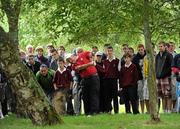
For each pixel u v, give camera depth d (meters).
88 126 16.23
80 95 21.38
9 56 16.20
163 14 17.61
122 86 20.95
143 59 21.03
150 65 17.50
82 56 20.39
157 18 17.91
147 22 17.45
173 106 21.05
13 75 16.28
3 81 20.58
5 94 20.78
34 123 16.52
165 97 20.94
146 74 20.95
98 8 17.27
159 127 15.78
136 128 15.57
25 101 16.41
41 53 21.95
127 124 16.88
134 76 20.78
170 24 17.97
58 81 20.84
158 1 17.42
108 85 21.02
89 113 20.52
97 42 19.33
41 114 16.42
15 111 21.06
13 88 16.53
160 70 20.88
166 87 20.88
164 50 20.98
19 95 16.44
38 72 20.92
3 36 16.23
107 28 18.22
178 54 20.48
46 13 19.33
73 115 20.69
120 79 21.03
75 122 17.47
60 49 22.58
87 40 18.48
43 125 16.39
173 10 17.91
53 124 16.52
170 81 20.84
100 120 18.05
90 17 17.58
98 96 20.47
